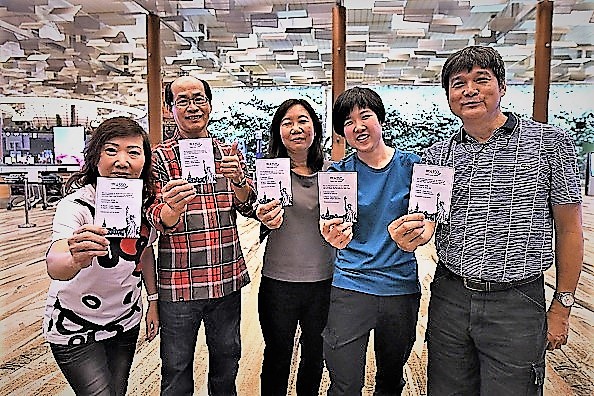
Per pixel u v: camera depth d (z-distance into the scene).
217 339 2.06
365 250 1.84
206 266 1.96
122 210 1.54
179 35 5.74
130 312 1.67
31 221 7.94
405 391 2.46
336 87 3.72
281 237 2.06
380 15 4.97
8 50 7.00
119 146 1.58
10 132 10.80
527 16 4.91
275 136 2.13
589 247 5.55
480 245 1.52
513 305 1.50
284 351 2.10
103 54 7.24
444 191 1.57
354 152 1.97
